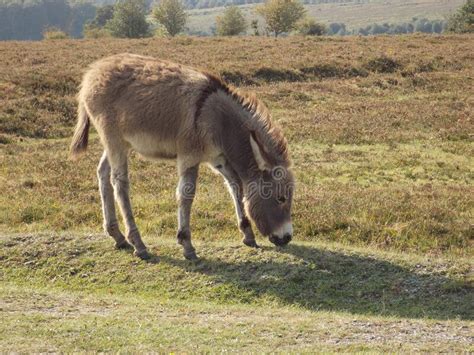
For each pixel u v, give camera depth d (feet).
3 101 103.76
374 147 86.79
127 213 44.06
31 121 97.96
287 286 39.91
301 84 128.98
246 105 42.14
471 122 98.17
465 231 54.24
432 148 85.87
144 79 42.52
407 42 178.19
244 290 39.81
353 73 141.38
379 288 39.88
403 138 90.12
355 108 110.22
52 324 31.53
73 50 158.92
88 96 44.11
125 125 42.65
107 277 42.06
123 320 32.83
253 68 136.56
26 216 59.00
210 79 42.29
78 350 27.96
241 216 44.47
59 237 46.62
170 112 41.45
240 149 41.70
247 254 43.19
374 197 62.13
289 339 30.71
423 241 52.60
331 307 38.34
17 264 43.75
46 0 495.82
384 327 33.24
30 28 475.31
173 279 41.27
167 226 55.93
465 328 33.45
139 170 74.84
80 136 45.91
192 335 30.53
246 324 32.81
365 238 53.26
